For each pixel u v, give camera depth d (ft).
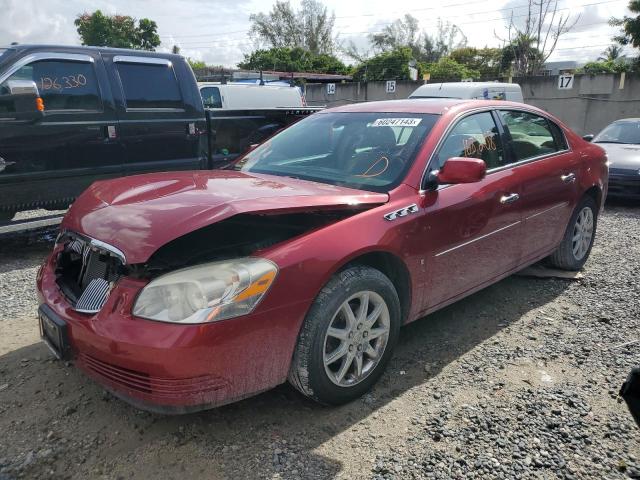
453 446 8.43
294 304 8.29
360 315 9.36
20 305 14.21
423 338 12.21
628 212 27.27
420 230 10.24
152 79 21.25
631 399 7.25
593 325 12.85
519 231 13.14
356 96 88.74
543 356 11.34
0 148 17.47
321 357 8.73
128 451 8.30
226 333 7.62
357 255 9.12
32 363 10.90
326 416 9.20
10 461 8.05
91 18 119.55
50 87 18.56
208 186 9.81
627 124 34.65
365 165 11.25
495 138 12.93
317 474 7.83
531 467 7.98
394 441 8.56
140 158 21.09
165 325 7.48
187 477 7.77
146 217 8.24
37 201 18.62
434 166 11.00
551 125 15.31
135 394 7.75
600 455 8.25
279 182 10.58
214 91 39.04
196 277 7.73
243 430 8.80
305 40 183.42
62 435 8.66
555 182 14.23
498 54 147.54
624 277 16.15
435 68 124.06
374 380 9.89
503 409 9.41
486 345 11.87
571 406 9.50
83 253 9.30
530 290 15.14
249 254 8.57
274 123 25.85
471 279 11.99
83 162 19.49
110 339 7.64
